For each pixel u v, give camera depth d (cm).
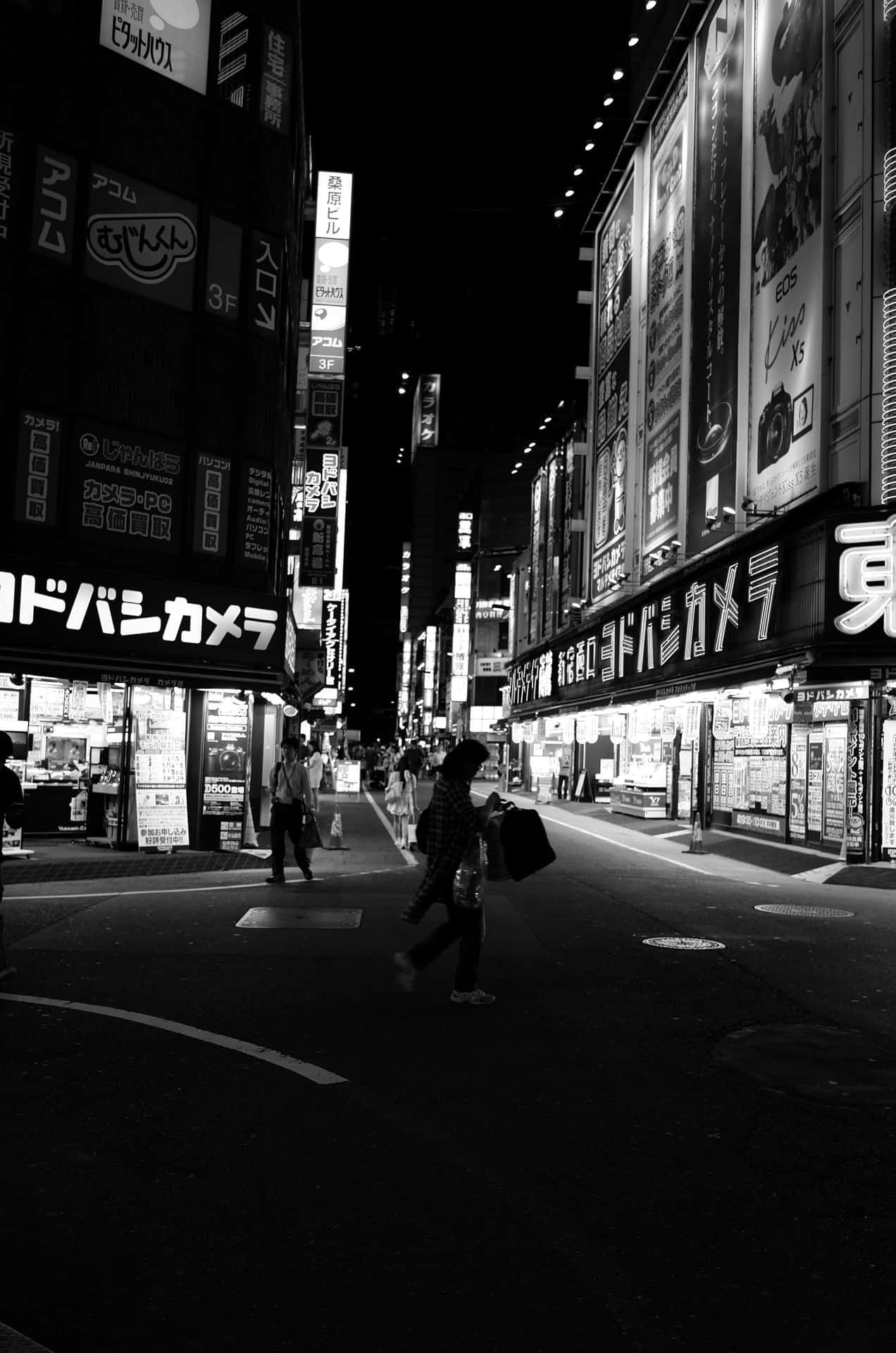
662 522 2848
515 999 771
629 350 3262
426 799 3875
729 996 799
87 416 1585
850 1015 749
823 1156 477
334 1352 305
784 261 2112
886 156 1759
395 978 834
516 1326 323
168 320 1691
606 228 3656
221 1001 741
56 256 1563
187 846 1675
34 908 1152
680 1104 546
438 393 13350
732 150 2433
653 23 3173
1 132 1515
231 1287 342
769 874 1766
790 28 2122
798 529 1880
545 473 5084
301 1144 475
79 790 1769
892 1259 377
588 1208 414
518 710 5375
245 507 1775
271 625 1770
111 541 1603
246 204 1803
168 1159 452
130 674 1568
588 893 1405
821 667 1700
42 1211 396
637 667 2905
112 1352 302
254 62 1830
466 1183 436
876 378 1766
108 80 1633
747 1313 335
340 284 2991
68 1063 585
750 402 2261
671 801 2811
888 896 1502
